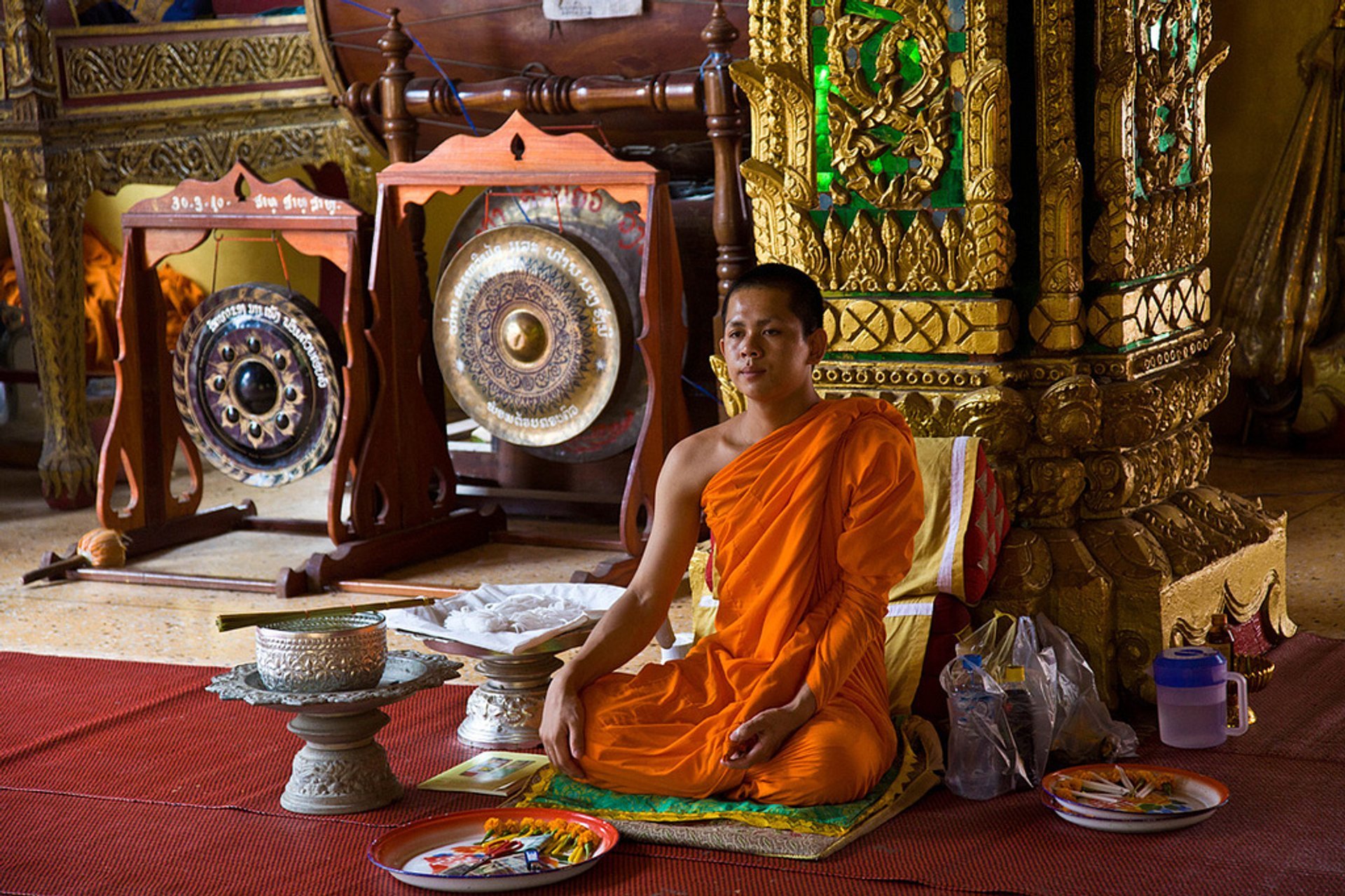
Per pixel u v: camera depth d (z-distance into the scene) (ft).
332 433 18.89
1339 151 23.63
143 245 19.36
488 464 21.99
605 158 17.54
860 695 11.02
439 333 20.02
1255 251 24.08
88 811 11.11
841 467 10.85
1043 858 9.80
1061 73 12.81
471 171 18.28
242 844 10.44
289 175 27.96
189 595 17.80
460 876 9.44
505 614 12.33
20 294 25.38
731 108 18.28
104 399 24.13
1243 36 24.29
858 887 9.50
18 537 20.86
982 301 13.04
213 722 13.15
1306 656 14.34
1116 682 12.85
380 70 22.31
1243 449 24.27
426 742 12.60
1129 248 13.07
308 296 28.48
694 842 10.11
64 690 14.11
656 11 19.97
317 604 17.25
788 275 11.04
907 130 13.17
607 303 18.95
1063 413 12.73
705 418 20.97
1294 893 9.16
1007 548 12.69
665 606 11.39
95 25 23.40
